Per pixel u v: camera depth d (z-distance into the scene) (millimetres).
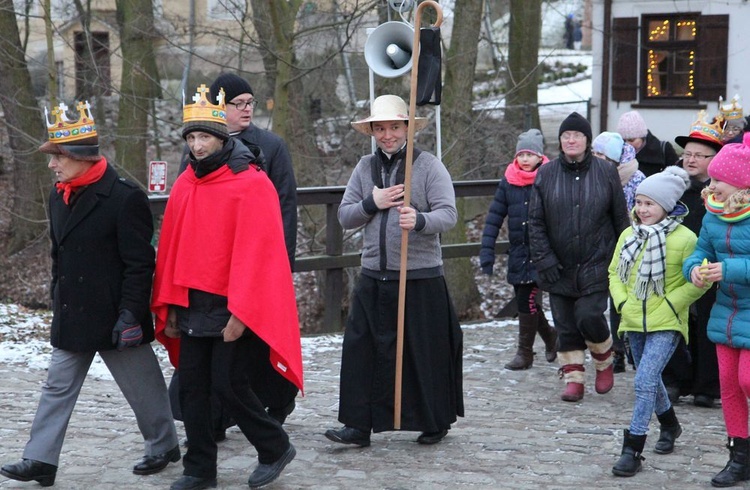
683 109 52062
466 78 36250
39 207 44438
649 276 12703
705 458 13102
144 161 39344
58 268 11953
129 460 13016
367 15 35625
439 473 12523
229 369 11352
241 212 11289
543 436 14227
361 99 37594
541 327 19172
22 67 40781
